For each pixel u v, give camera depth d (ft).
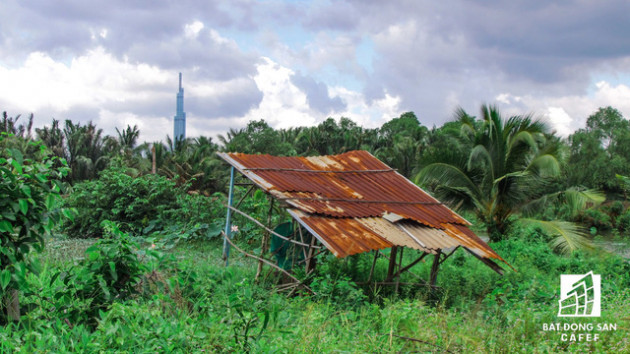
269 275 32.53
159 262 20.70
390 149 158.51
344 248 26.68
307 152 179.73
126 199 53.47
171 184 55.31
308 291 28.12
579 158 157.89
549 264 43.70
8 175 15.94
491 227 61.87
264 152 137.18
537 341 19.26
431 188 79.25
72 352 13.33
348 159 39.34
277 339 15.46
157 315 16.48
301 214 29.32
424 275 36.35
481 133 61.00
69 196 54.90
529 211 62.69
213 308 19.27
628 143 167.43
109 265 18.48
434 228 32.37
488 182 62.18
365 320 20.62
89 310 17.40
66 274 18.15
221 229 48.39
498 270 31.55
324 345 15.85
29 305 17.67
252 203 49.21
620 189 142.92
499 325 21.16
